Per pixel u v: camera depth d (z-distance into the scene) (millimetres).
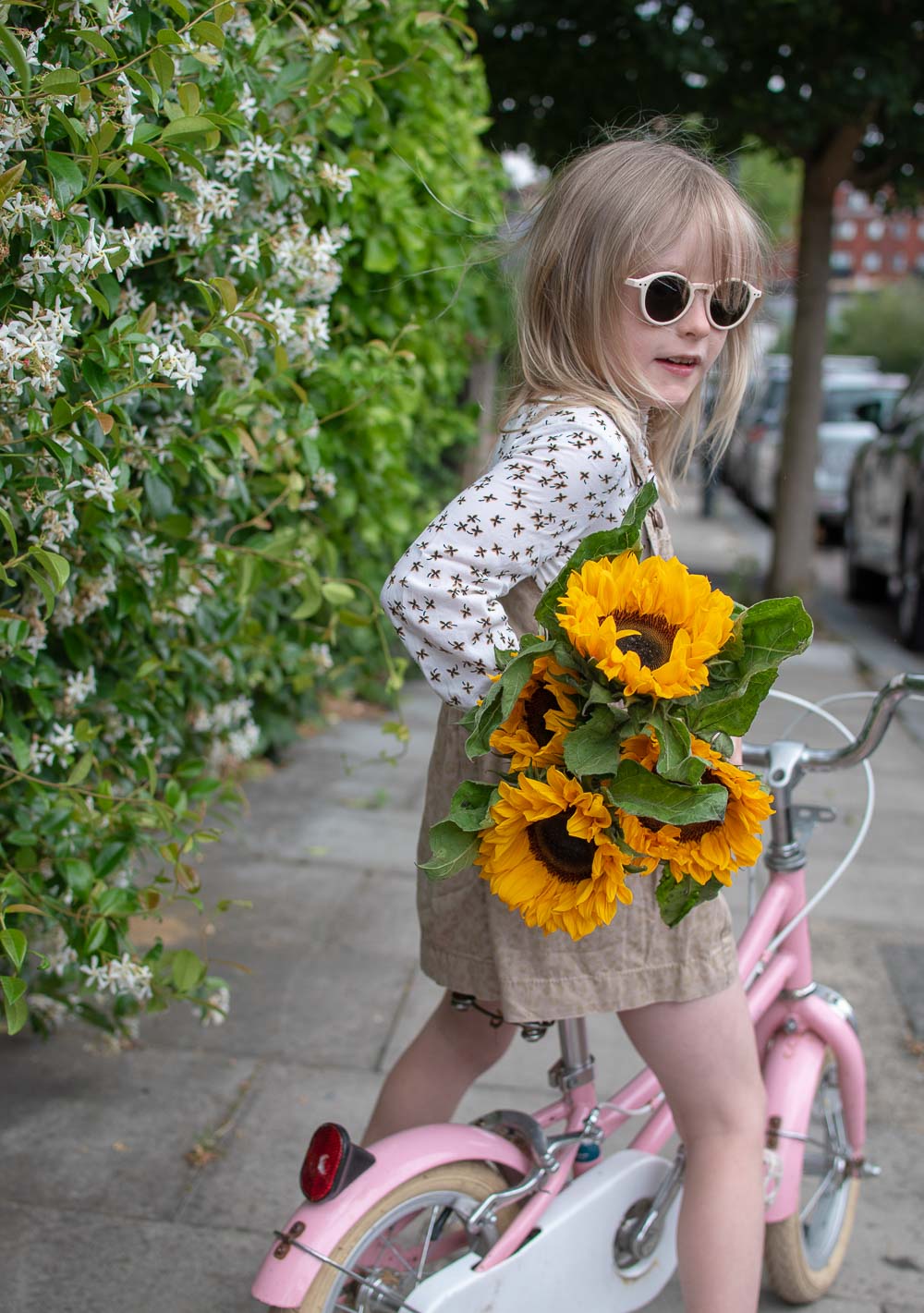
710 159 1907
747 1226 1780
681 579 1418
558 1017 1720
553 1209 1865
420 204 4590
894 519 9062
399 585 1536
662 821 1402
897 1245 2570
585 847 1447
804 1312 2367
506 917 1723
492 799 1468
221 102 2072
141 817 2371
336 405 3604
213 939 3727
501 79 7727
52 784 2227
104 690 2559
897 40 7234
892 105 7332
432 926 1827
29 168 1837
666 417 1834
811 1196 2527
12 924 2334
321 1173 1687
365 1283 1703
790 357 9195
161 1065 3061
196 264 2305
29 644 2152
